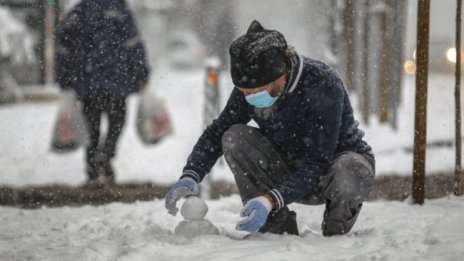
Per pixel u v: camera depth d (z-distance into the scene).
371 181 11.91
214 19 76.00
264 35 11.02
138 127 30.19
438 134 29.31
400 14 30.81
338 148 12.17
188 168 12.34
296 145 11.91
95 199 20.17
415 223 13.41
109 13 22.19
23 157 27.03
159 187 21.95
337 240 11.48
